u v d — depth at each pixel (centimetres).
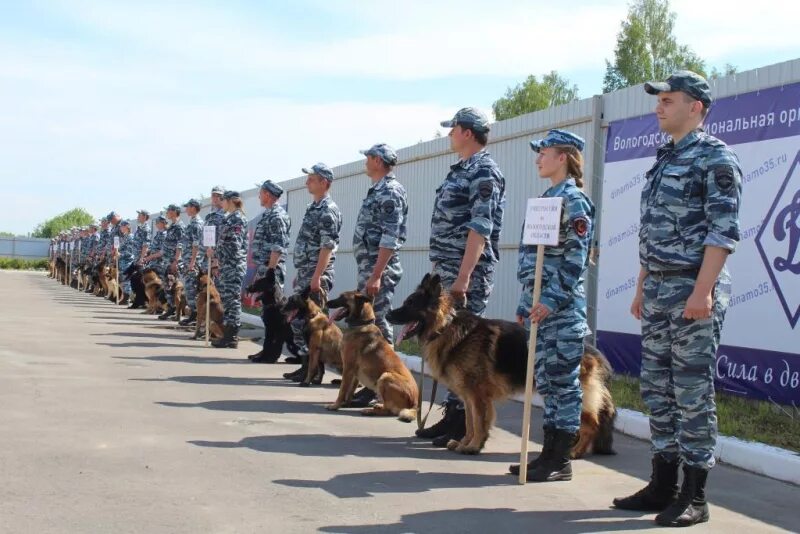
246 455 552
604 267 957
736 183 406
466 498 467
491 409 582
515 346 570
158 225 1958
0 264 5894
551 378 518
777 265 743
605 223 958
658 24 4509
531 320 500
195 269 1537
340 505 442
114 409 692
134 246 2231
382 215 754
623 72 4472
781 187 742
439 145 1377
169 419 663
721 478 557
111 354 1088
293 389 871
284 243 1102
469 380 574
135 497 440
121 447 555
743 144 785
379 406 737
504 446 623
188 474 494
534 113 1113
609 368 612
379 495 465
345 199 1792
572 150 525
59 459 514
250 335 1454
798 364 719
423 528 406
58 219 8262
